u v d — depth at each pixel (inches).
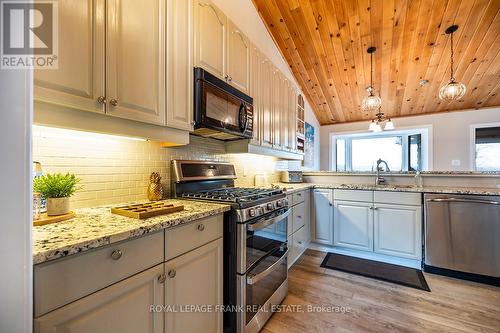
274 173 136.8
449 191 89.4
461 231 86.7
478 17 105.3
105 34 38.8
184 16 55.8
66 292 25.9
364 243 106.7
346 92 171.8
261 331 59.0
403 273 91.4
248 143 84.2
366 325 61.0
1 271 20.3
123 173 55.6
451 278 87.4
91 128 38.3
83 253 27.5
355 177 128.7
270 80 100.5
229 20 73.2
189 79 57.1
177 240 40.8
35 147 41.2
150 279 35.8
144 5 45.9
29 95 21.4
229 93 69.1
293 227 97.1
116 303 31.0
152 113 47.3
